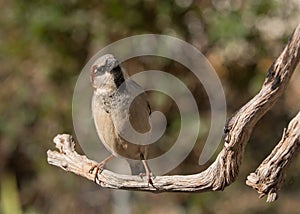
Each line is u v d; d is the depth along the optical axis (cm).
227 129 621
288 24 1185
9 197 1273
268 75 634
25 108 1394
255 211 1428
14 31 1277
